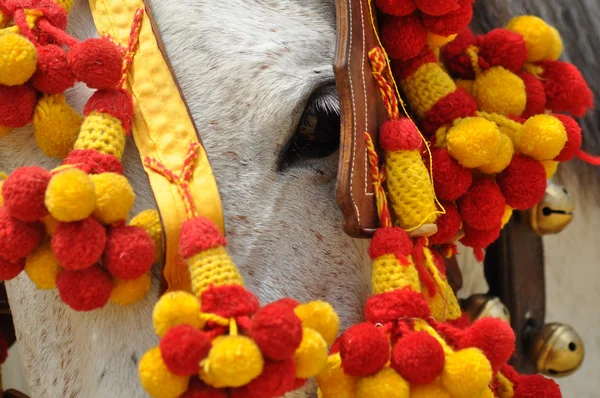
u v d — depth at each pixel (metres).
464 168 1.60
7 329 2.18
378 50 1.58
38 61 1.49
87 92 1.59
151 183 1.47
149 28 1.59
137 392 1.52
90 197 1.33
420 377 1.39
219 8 1.63
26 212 1.34
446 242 1.67
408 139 1.53
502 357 1.46
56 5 1.55
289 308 1.29
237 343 1.25
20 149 1.60
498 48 1.73
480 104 1.72
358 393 1.41
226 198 1.55
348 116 1.52
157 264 1.51
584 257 2.31
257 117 1.57
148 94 1.54
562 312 2.35
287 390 1.30
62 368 1.66
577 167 2.21
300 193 1.59
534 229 2.03
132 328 1.53
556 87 1.84
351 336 1.40
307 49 1.63
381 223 1.53
